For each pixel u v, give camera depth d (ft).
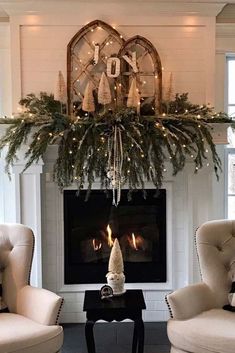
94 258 12.06
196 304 8.79
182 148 10.62
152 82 11.49
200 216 11.73
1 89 11.87
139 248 12.08
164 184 11.78
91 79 11.43
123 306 9.00
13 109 11.41
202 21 11.47
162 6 11.33
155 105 11.10
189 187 11.62
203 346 7.73
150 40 11.47
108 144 10.23
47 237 11.84
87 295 9.76
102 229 12.04
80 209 11.91
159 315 12.02
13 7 11.17
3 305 9.32
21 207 11.36
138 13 11.38
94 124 10.41
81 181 10.54
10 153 10.62
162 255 12.01
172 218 11.87
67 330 11.41
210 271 9.43
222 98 12.17
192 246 11.73
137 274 12.02
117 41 11.38
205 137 10.75
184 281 12.01
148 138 10.41
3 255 9.67
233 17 11.93
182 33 11.48
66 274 11.98
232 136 12.61
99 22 11.23
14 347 7.59
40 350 7.89
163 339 10.76
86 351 10.17
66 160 10.44
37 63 11.38
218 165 11.21
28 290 9.18
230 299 9.17
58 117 10.41
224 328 7.91
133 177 10.48
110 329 11.40
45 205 11.75
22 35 11.32
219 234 9.70
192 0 11.25
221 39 11.99
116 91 11.17
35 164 11.21
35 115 10.68
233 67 12.57
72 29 11.36
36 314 8.68
